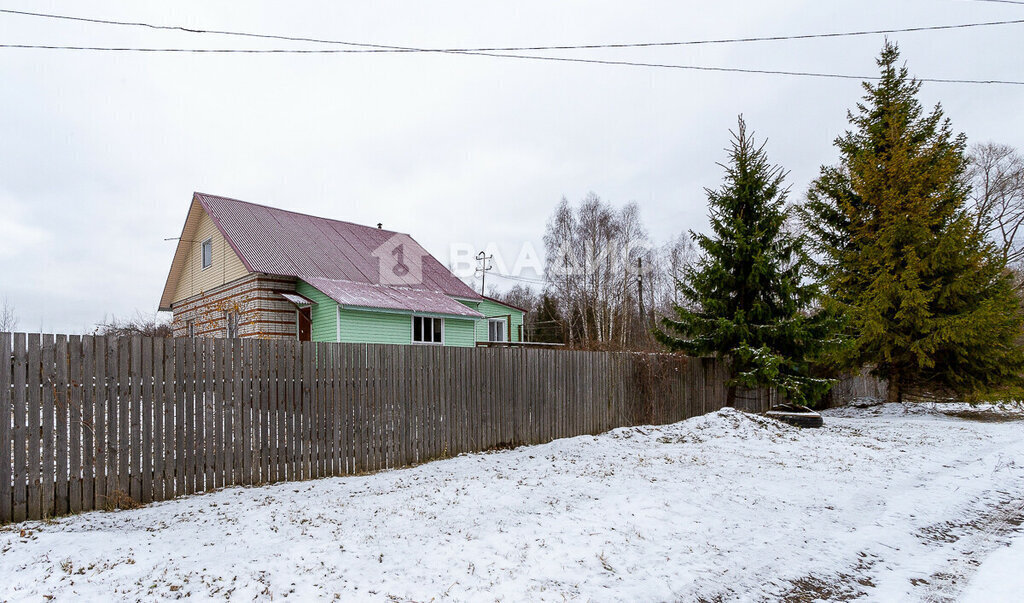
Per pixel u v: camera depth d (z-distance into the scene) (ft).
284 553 12.91
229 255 57.26
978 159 91.50
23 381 16.55
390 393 25.84
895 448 31.40
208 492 20.01
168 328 81.25
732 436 33.78
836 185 57.98
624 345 78.74
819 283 43.01
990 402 50.85
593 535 14.90
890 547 15.72
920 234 49.65
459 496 18.81
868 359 53.78
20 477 16.35
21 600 10.48
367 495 19.26
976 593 12.60
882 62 56.34
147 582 11.25
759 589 12.48
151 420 18.93
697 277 45.29
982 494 22.13
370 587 11.27
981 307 47.44
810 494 20.71
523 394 31.76
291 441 22.44
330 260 61.00
